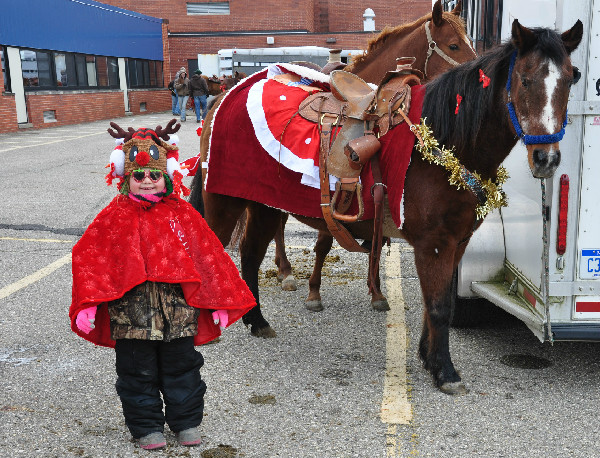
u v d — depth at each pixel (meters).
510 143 3.37
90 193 9.83
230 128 4.23
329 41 33.66
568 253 3.51
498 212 4.35
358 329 4.71
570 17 3.27
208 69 32.91
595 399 3.58
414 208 3.51
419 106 3.59
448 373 3.66
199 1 35.06
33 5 20.94
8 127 19.92
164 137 3.04
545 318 3.49
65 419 3.37
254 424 3.32
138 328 2.85
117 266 2.87
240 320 4.91
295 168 3.86
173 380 3.05
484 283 4.35
